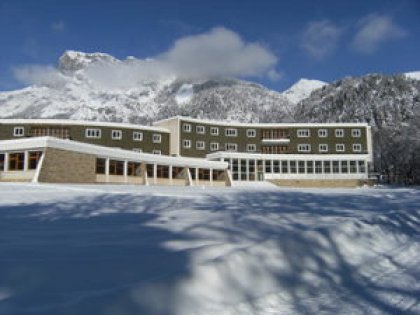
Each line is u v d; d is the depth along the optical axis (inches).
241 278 148.3
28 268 149.3
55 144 1048.2
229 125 2315.5
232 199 577.0
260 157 2043.6
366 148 2332.7
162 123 2249.0
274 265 168.6
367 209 406.9
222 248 182.5
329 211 377.4
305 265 180.2
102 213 349.4
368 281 167.2
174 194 657.0
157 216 323.9
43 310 107.3
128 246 193.0
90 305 110.7
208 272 142.3
